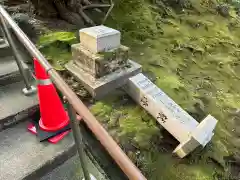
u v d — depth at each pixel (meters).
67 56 3.82
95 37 3.07
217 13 6.68
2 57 3.10
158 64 4.35
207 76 4.48
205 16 6.47
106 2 5.65
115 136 2.88
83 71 3.40
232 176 2.87
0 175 2.01
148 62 4.34
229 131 3.45
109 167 2.58
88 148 2.68
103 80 3.24
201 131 2.72
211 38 5.70
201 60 4.89
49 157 2.20
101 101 3.28
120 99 3.42
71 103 1.37
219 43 5.55
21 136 2.40
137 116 3.21
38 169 2.11
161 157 2.83
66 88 1.41
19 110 2.48
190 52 4.99
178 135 2.93
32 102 2.61
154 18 5.72
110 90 3.34
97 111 3.13
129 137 2.91
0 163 2.11
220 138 3.30
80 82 3.35
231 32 6.16
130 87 3.38
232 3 7.54
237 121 3.61
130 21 5.36
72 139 2.41
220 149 3.11
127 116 3.18
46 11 4.55
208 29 5.98
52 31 4.21
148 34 5.16
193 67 4.63
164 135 3.07
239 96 4.15
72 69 3.48
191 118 2.98
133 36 5.00
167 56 4.68
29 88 2.74
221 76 4.57
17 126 2.51
